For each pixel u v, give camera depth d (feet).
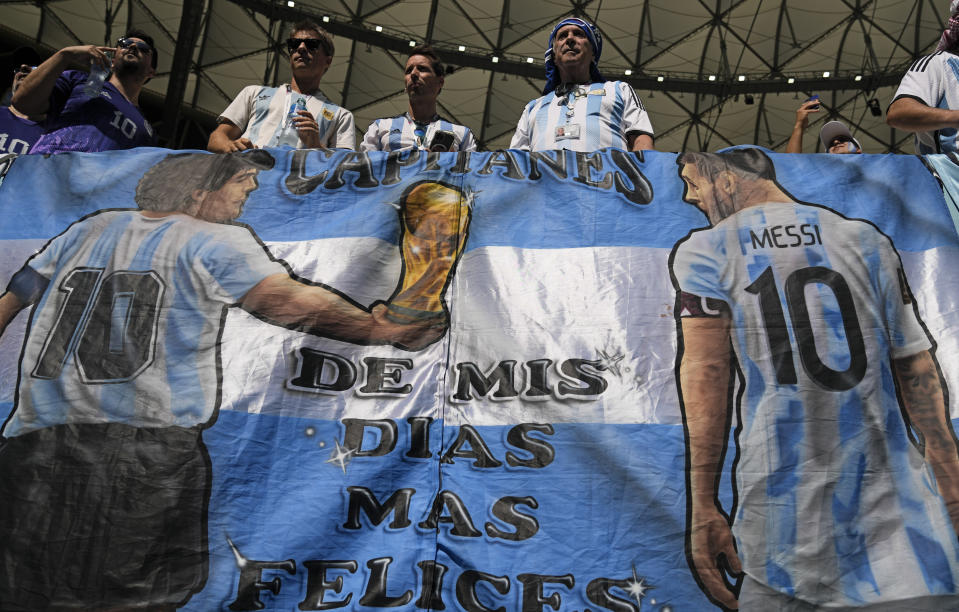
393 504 8.09
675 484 7.97
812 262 9.04
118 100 12.21
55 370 8.74
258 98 12.87
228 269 9.30
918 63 11.41
